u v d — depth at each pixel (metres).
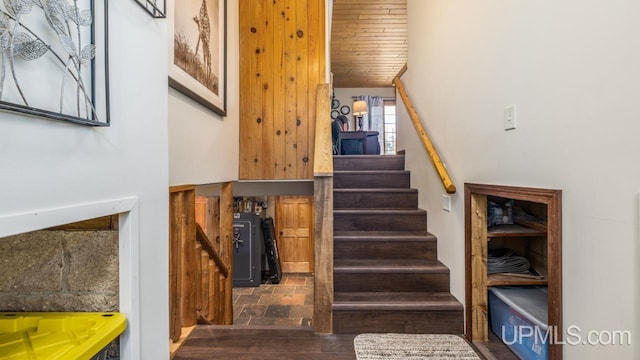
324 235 2.15
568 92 1.27
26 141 0.63
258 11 3.26
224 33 2.68
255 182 3.53
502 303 2.01
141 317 1.03
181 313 2.05
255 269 5.77
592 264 1.17
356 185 3.63
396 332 2.14
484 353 1.90
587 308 1.20
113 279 0.96
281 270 6.32
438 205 2.69
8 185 0.60
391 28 5.75
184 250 2.02
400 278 2.42
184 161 1.91
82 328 0.88
